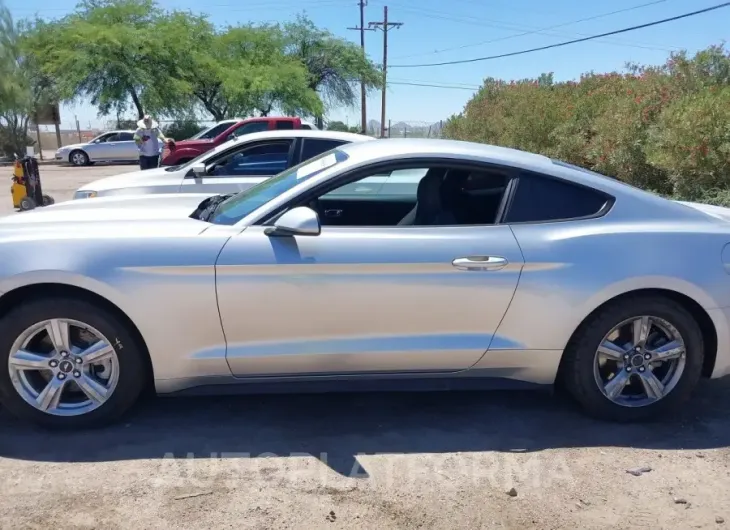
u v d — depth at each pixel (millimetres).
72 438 3432
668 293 3570
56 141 42562
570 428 3646
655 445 3479
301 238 3371
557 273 3451
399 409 3873
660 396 3648
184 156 16000
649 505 2947
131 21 33500
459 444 3465
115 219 3750
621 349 3615
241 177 7641
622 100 12125
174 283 3293
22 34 32719
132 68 31031
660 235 3537
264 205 3514
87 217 3848
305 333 3412
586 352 3580
